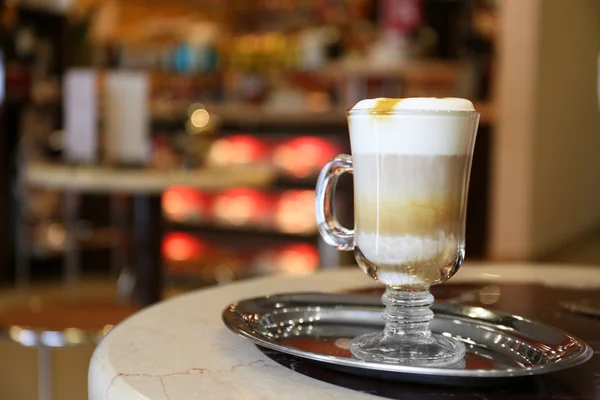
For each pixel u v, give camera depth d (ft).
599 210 26.96
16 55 16.42
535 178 17.17
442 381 2.01
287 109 15.81
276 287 3.65
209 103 17.43
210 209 16.67
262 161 16.11
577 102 21.94
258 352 2.35
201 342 2.47
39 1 16.85
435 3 17.31
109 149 9.31
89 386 2.23
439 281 2.36
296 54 17.79
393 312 2.39
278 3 20.15
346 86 17.24
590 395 1.97
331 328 2.72
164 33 19.93
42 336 5.19
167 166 9.45
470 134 2.31
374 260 2.34
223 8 20.47
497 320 2.65
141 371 2.13
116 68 18.94
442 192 2.27
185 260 16.84
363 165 2.33
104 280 16.90
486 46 19.08
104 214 17.65
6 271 16.34
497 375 1.91
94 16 18.79
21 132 16.39
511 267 4.49
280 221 16.05
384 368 1.98
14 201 16.42
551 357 2.21
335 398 1.93
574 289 3.67
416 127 2.20
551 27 17.67
